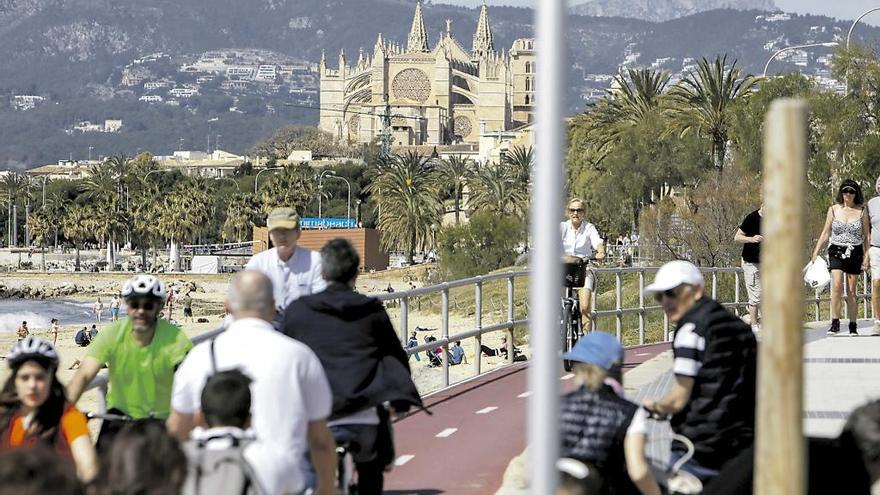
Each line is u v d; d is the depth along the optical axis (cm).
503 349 7912
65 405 1633
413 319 10312
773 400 1037
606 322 8850
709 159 17288
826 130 13300
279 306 2297
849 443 1431
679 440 1733
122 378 1912
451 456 2675
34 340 1620
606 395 1587
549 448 968
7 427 1614
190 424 1608
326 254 1941
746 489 1564
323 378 1591
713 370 1709
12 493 1030
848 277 4084
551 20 961
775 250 1027
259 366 1550
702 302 1755
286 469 1423
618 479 1584
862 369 3312
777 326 1029
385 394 1880
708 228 13675
